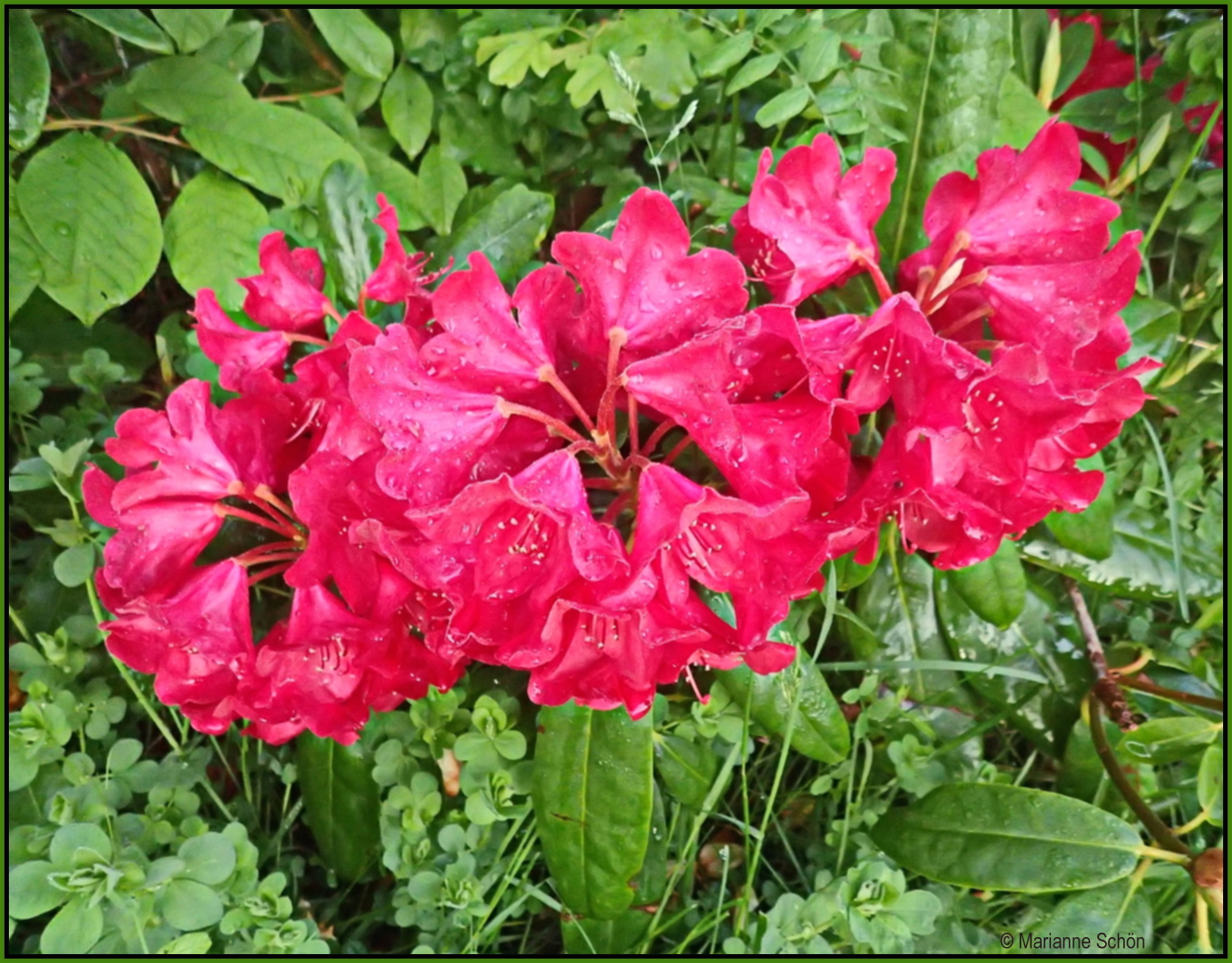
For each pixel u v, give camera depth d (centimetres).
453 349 67
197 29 82
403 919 79
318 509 69
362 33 84
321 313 77
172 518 72
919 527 73
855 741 83
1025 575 88
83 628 81
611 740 77
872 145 81
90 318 79
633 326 67
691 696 82
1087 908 78
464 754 79
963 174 72
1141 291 87
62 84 86
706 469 76
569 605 64
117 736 86
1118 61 91
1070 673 85
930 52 80
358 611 71
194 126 82
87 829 74
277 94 89
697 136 88
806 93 78
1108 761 81
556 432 68
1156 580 85
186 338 87
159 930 77
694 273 66
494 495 64
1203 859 76
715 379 65
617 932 80
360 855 81
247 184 86
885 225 81
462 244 83
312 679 71
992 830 78
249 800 83
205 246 82
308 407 73
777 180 70
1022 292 71
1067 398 66
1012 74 85
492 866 81
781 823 87
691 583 78
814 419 67
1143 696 86
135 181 80
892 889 77
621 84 81
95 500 71
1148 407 89
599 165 90
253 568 83
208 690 72
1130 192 90
